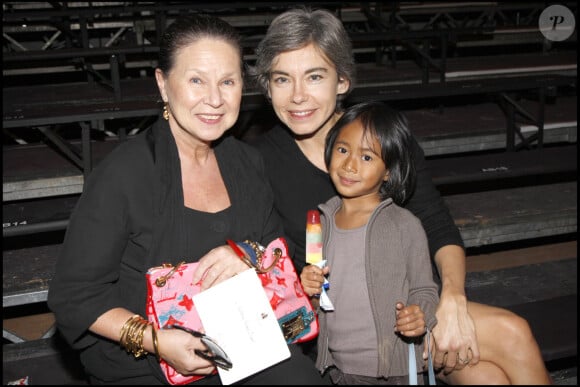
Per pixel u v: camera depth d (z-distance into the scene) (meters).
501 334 2.24
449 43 6.98
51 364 2.63
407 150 2.34
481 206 4.20
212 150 2.29
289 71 2.37
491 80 5.07
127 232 2.05
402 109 6.28
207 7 5.88
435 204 2.58
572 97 6.52
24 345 2.83
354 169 2.26
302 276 2.19
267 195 2.34
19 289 3.17
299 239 2.55
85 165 3.94
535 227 3.99
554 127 5.14
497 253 5.00
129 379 2.10
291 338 2.15
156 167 2.08
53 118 3.80
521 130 5.06
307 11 2.38
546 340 2.54
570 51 7.95
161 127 2.18
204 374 2.00
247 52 5.71
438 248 2.51
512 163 4.20
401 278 2.25
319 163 2.54
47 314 4.21
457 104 6.50
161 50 2.11
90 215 1.99
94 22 6.64
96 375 2.12
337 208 2.42
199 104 2.07
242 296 1.98
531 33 7.60
